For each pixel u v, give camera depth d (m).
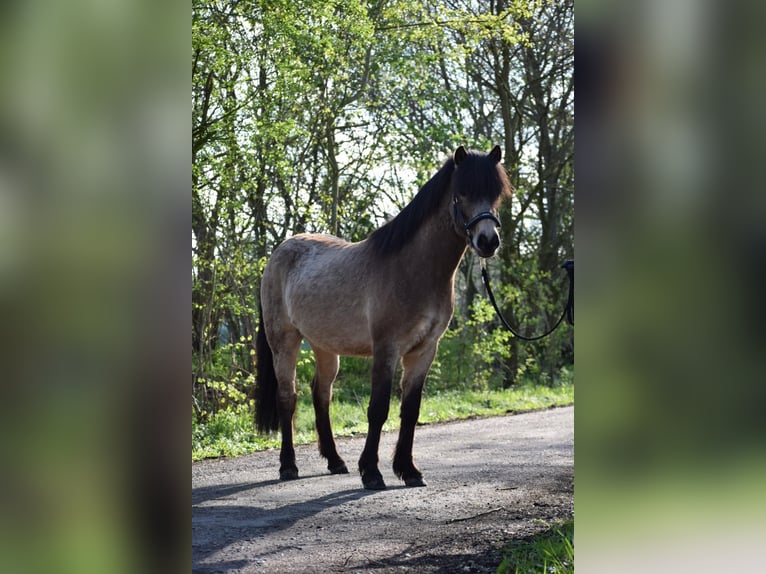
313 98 11.70
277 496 5.15
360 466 5.41
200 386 9.91
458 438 8.54
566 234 17.34
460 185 5.09
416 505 4.74
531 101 16.86
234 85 9.43
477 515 4.41
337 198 12.34
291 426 6.23
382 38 12.17
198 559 3.52
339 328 5.84
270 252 11.96
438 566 3.36
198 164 9.42
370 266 5.62
